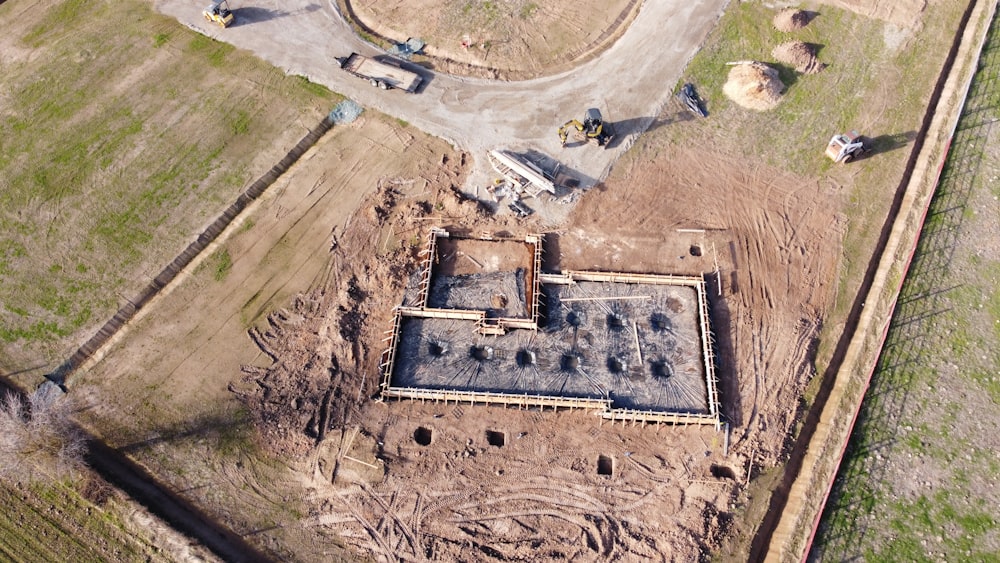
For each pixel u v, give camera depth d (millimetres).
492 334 23438
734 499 20375
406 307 23828
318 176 27734
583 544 19672
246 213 26859
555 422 21781
